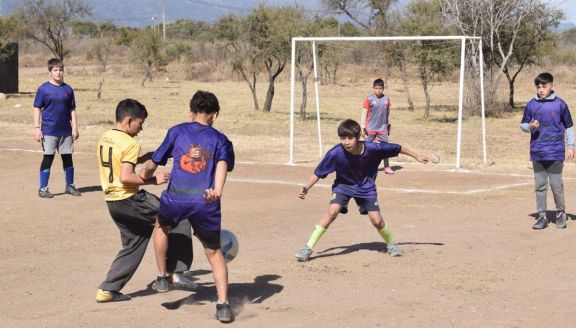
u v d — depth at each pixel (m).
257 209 11.88
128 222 6.93
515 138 25.34
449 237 9.82
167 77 62.38
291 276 7.88
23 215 11.34
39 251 9.12
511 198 12.92
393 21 38.88
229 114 34.22
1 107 34.59
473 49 32.50
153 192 13.28
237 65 36.34
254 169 16.59
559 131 10.31
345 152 8.30
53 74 12.83
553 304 6.87
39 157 17.97
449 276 7.86
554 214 11.45
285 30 33.31
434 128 28.81
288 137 24.39
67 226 10.58
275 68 59.53
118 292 7.01
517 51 37.34
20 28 44.50
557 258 8.70
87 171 16.03
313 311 6.66
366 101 15.78
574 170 16.59
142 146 20.62
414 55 34.22
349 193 8.52
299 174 15.87
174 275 7.32
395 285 7.51
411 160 18.64
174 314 6.57
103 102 39.38
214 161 6.47
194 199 6.41
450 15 34.28
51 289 7.43
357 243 9.49
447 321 6.36
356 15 42.34
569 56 61.12
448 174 16.05
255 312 6.63
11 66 43.06
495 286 7.49
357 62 55.12
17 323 6.34
